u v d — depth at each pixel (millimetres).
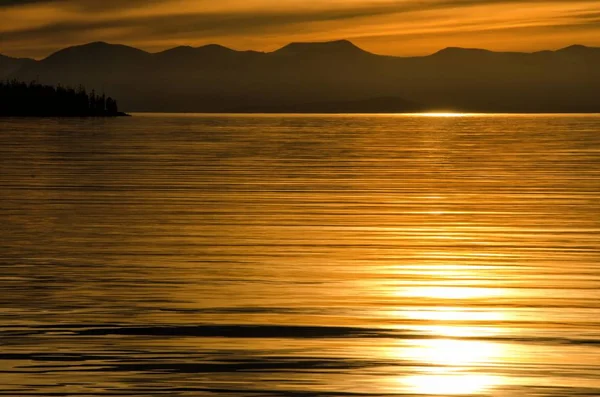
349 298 34062
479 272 39000
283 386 24562
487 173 92438
